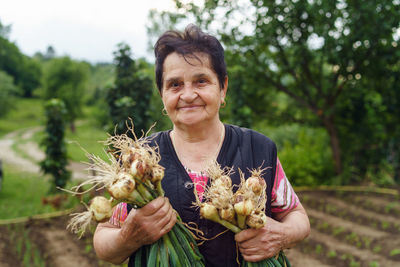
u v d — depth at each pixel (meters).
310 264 4.68
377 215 6.50
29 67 74.44
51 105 7.72
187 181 1.26
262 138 1.40
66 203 6.75
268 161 1.35
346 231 5.76
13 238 5.39
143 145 1.33
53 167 7.82
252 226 1.14
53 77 39.16
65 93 37.59
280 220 1.45
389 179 8.88
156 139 1.39
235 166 1.31
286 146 9.52
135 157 1.08
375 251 4.95
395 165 9.12
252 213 1.14
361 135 9.05
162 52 1.26
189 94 1.22
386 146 9.17
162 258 1.15
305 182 8.75
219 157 1.32
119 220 1.31
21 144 25.42
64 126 7.90
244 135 1.40
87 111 55.69
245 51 8.47
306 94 8.89
